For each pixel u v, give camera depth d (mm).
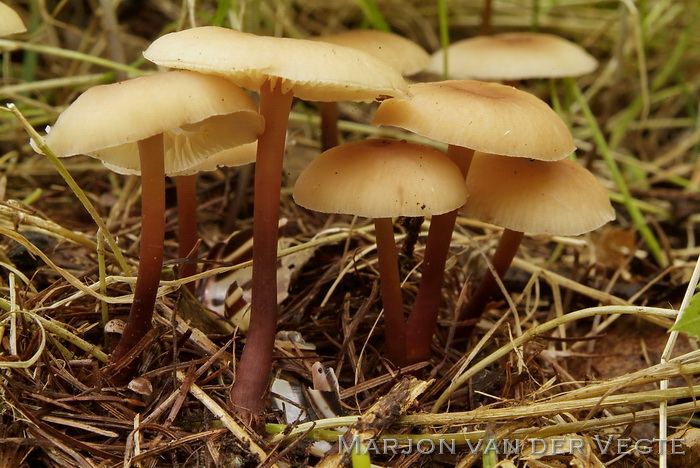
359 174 151
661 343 204
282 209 247
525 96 163
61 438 148
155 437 152
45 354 155
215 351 168
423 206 149
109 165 179
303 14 361
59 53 235
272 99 151
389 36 230
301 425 154
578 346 205
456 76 244
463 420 156
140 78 138
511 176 166
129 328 160
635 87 375
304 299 194
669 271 217
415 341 177
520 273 220
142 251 156
